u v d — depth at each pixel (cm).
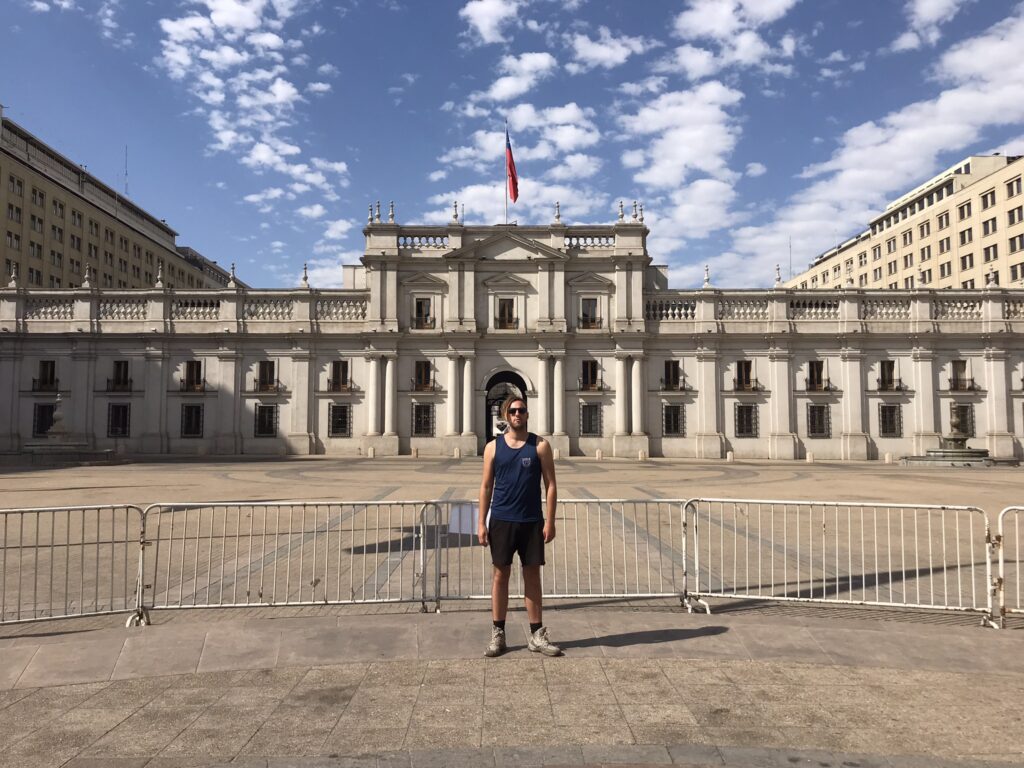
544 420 4444
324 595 786
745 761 425
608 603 782
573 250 4584
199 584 874
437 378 4488
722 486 2297
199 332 4412
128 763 423
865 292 4447
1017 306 4416
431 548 1110
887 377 4388
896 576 934
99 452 3453
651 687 539
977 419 4334
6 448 4272
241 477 2556
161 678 562
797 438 4381
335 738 456
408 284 4541
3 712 500
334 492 1980
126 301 4466
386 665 586
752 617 711
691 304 4581
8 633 665
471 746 445
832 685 545
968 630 666
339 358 4472
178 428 4384
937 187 7825
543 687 539
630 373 4484
